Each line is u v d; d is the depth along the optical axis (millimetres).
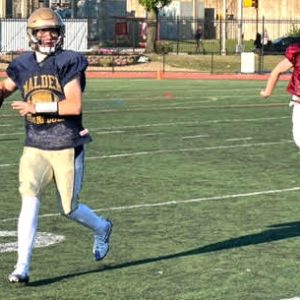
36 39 10414
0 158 22125
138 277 11102
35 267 11539
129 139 26531
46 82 10367
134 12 103688
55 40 10438
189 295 10328
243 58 65500
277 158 22688
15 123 30812
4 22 72125
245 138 26969
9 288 10516
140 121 31984
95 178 19203
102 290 10508
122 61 70688
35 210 10438
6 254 12234
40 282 10805
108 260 11977
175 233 13727
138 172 20109
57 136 10453
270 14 111562
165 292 10445
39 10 10484
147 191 17609
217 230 13977
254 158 22641
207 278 11086
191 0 107375
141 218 14922
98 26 89875
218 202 16453
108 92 46969
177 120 32469
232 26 111125
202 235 13609
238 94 46531
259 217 15047
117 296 10258
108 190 17703
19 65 10492
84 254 12312
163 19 104562
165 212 15469
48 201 16328
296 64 13484
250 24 111188
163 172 20141
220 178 19328
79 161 10648
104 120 32219
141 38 87125
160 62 72000
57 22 10414
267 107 38500
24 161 10438
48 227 14094
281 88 52156
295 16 110750
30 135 10508
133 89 49688
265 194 17344
